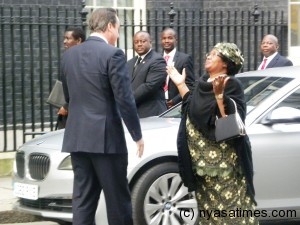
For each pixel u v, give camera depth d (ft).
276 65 37.63
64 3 44.62
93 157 22.49
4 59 39.29
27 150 27.55
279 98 27.12
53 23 41.37
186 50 44.52
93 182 22.90
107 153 22.33
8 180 37.29
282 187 26.63
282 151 26.55
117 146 22.50
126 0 48.11
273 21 50.42
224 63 20.80
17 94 43.16
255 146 26.25
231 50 20.76
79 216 22.77
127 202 22.93
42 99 39.86
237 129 20.02
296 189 26.76
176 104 33.99
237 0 50.57
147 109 32.94
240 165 20.66
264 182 26.43
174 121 28.22
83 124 22.43
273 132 26.55
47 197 26.30
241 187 20.85
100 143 22.27
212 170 20.74
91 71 22.45
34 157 27.07
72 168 24.57
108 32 23.09
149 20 44.73
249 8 50.44
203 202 21.20
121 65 22.33
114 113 22.57
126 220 22.89
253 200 21.02
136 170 25.73
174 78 21.58
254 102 27.32
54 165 26.16
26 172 27.37
